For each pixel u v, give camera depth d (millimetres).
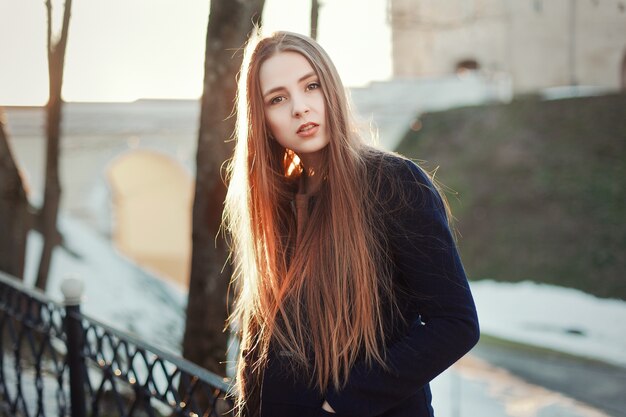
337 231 1352
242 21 3543
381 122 26188
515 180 22516
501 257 20219
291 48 1414
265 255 1519
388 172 1338
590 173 21578
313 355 1369
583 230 19875
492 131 24516
